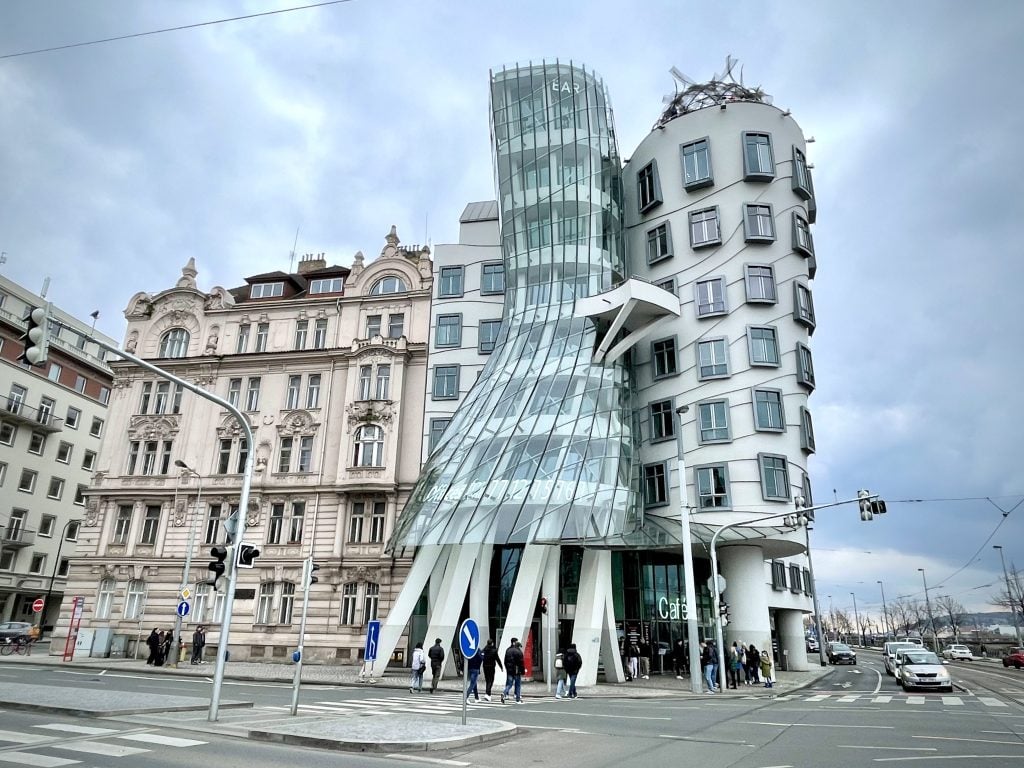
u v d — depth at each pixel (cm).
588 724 1689
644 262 4412
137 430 4841
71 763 1015
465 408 3922
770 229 4038
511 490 3253
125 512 4697
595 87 4859
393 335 4831
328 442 4572
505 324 4328
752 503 3572
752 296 3891
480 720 1625
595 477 3381
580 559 3759
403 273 4956
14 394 6322
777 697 2617
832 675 4288
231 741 1274
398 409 4506
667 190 4366
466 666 1566
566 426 3541
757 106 4262
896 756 1235
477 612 3262
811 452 3809
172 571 4447
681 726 1661
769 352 3838
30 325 1365
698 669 2722
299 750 1206
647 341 4197
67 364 6962
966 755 1250
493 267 4872
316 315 4931
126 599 4450
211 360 4888
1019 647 7681
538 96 4816
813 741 1417
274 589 4281
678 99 4678
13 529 6284
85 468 7100
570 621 3672
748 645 3491
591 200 4506
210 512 4572
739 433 3700
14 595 6291
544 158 4650
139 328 5128
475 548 3269
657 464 3900
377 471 4372
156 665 3544
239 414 1739
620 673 3166
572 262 4362
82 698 1775
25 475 6431
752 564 3619
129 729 1364
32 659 3894
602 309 3928
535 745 1341
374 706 2011
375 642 2866
